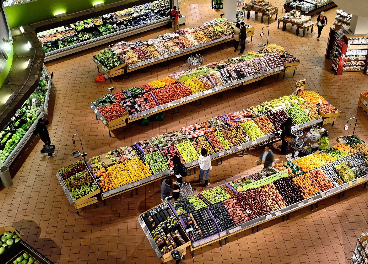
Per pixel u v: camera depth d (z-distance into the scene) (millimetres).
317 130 16609
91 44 23375
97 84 20812
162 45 21844
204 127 16797
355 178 14523
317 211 14445
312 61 22500
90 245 13398
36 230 13891
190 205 13430
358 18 20344
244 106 19266
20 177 15906
